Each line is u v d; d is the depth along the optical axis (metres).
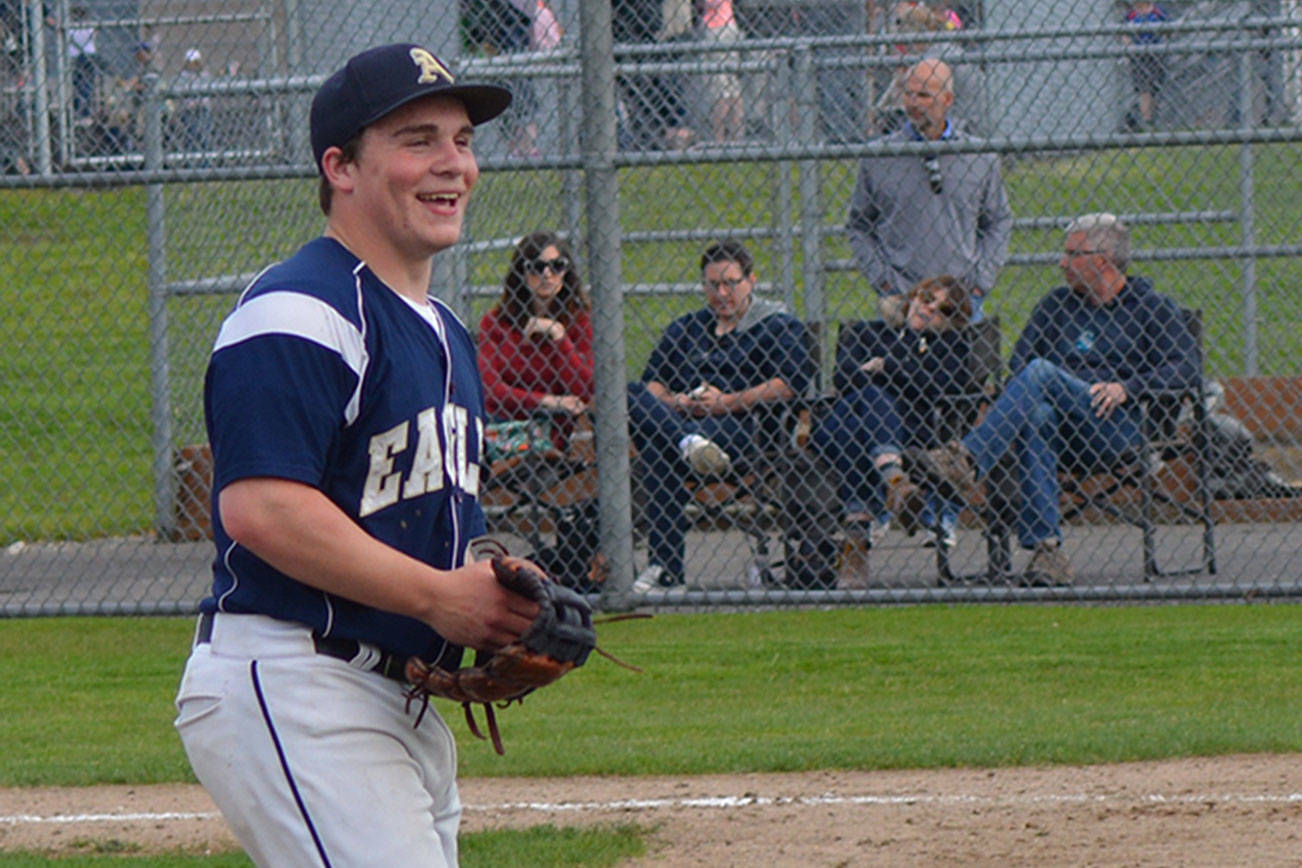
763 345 27.08
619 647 25.11
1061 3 32.78
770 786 18.02
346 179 9.61
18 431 42.03
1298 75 31.98
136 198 42.22
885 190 29.36
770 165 36.28
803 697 22.19
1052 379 26.14
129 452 40.78
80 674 24.64
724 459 26.09
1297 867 14.55
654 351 27.86
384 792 9.22
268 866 9.29
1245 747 18.86
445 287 30.22
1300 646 23.89
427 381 9.55
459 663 9.91
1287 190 38.53
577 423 28.86
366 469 9.32
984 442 26.06
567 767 18.86
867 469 26.42
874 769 18.59
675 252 37.41
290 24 28.47
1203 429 27.22
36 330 45.03
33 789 18.66
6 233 42.34
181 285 32.41
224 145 29.66
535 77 32.22
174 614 25.92
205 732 9.27
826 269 33.41
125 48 30.17
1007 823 16.27
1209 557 27.27
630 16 32.16
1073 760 18.59
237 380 8.91
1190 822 16.12
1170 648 24.05
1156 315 27.14
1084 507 29.83
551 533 30.59
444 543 9.83
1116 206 36.28
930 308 26.38
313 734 9.12
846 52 35.41
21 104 28.50
